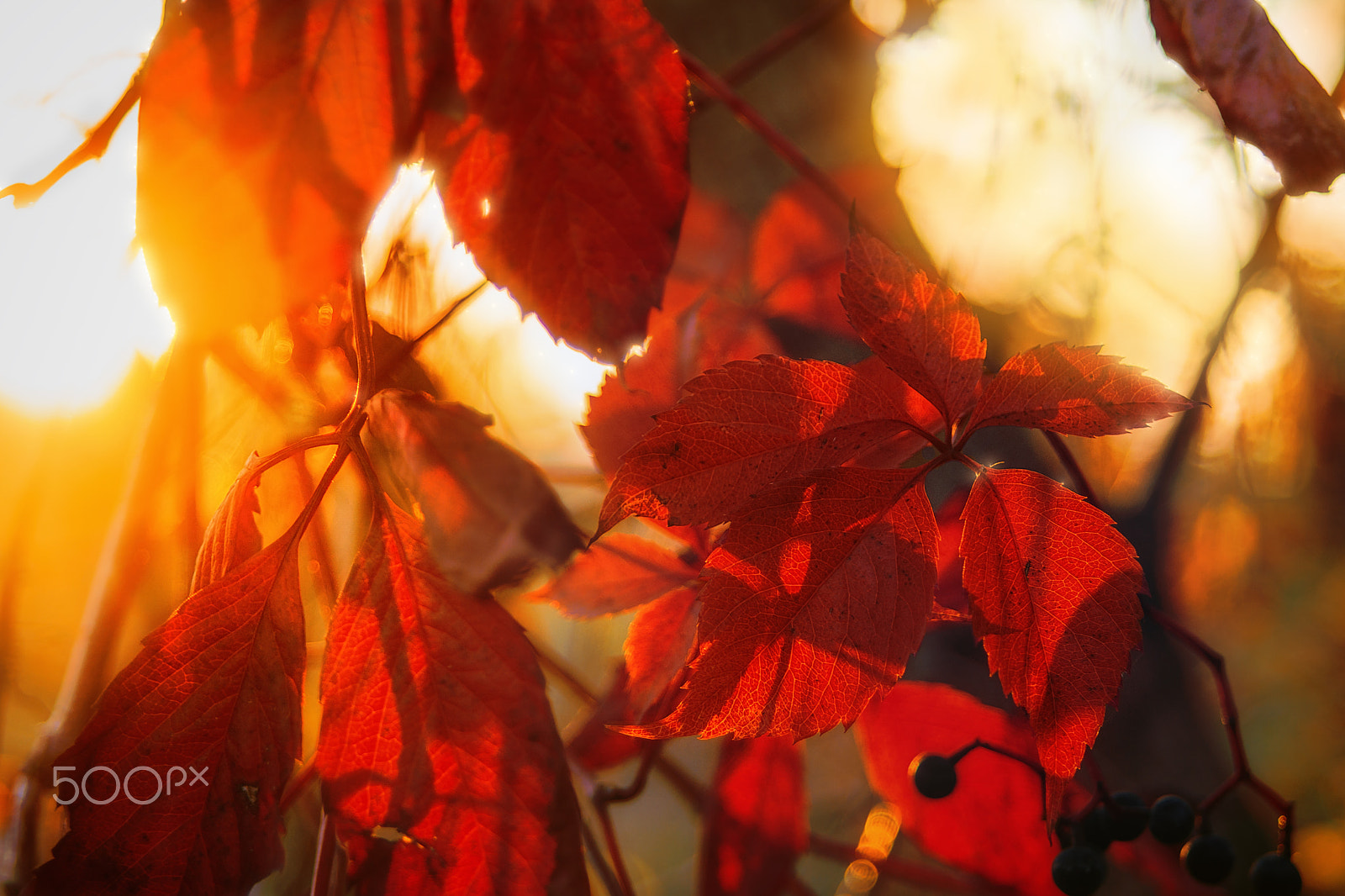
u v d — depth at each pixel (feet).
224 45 1.01
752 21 2.02
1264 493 3.49
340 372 1.11
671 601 1.16
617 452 1.16
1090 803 1.24
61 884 1.03
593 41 1.04
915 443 1.10
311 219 1.02
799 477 1.05
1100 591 1.06
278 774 1.05
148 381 1.22
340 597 1.06
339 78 1.02
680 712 1.04
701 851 1.24
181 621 1.05
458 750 1.06
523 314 1.04
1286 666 4.84
